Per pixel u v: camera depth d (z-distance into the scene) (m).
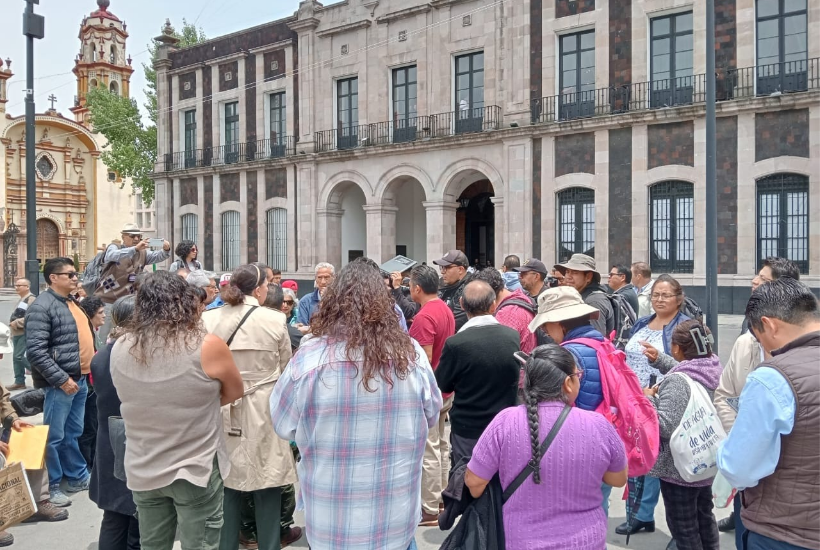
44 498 5.99
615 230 20.38
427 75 24.09
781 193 18.03
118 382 3.69
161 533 3.89
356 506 2.89
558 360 3.22
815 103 17.22
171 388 3.62
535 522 3.10
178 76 32.09
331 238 27.03
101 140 52.41
